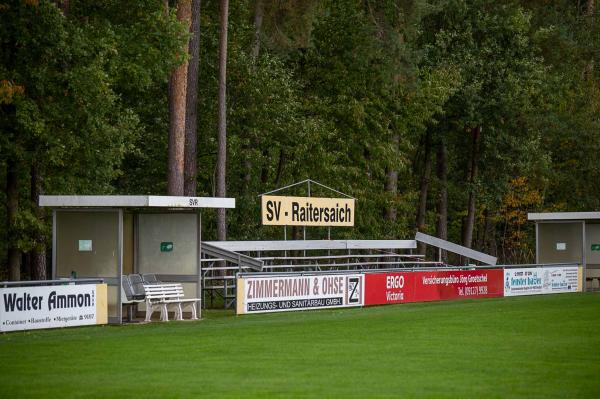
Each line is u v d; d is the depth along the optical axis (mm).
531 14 101438
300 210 69312
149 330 43406
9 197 55594
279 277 52688
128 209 51281
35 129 52438
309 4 87000
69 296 43281
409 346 36812
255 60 82125
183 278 50844
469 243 107000
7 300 40219
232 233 85750
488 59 99188
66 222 47344
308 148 83438
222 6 70375
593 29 115625
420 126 94375
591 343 37625
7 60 54188
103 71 55781
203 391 26609
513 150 100438
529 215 78188
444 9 98438
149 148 82062
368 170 93250
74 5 62375
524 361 32500
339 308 56250
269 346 36875
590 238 79625
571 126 111750
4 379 28703
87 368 30969
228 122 81625
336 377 29156
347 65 91500
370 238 92688
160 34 60812
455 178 115312
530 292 71000
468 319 48219
